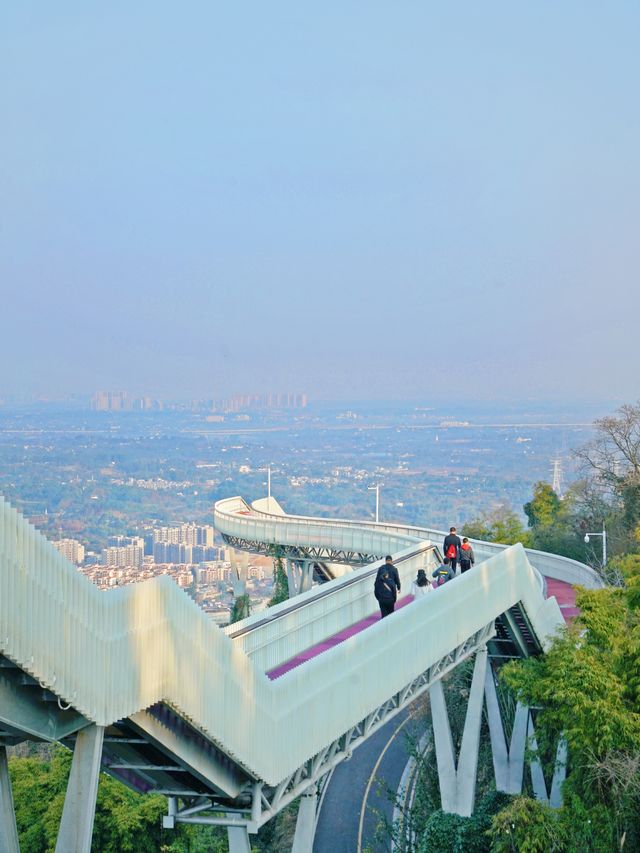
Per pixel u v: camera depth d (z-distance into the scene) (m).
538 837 31.67
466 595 37.31
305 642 35.19
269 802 27.34
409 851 46.03
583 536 81.81
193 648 22.48
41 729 20.27
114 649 20.16
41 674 18.22
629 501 77.12
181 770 24.39
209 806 26.69
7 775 21.23
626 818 30.02
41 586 18.20
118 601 20.38
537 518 103.62
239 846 26.31
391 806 55.75
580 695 31.39
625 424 81.69
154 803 36.97
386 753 62.94
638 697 32.75
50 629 18.39
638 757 30.22
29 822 38.75
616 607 37.62
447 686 57.12
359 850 51.31
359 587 40.97
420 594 38.88
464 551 42.66
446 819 40.16
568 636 36.16
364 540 81.25
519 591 42.69
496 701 45.22
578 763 32.53
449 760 40.81
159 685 21.48
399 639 32.00
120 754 24.78
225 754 24.27
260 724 24.77
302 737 26.72
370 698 30.19
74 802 20.11
